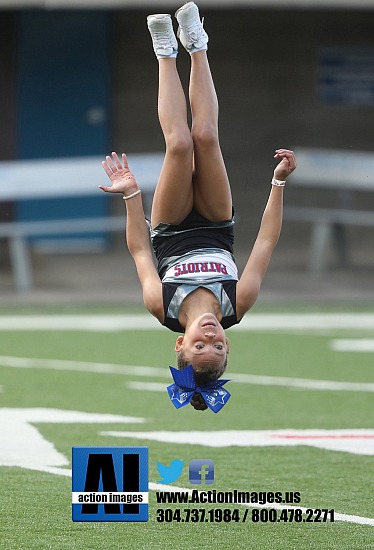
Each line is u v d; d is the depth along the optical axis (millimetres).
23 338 53219
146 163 70188
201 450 27406
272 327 57781
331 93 85688
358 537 19734
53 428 30250
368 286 72500
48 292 70188
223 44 85125
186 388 19906
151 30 21344
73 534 19766
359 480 24219
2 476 24281
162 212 20797
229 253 20891
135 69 84062
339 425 31406
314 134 85625
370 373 42625
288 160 20750
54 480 23922
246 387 39156
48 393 37312
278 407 34781
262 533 20062
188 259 20469
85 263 78562
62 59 83562
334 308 66000
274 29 85312
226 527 20500
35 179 70188
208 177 20750
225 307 20078
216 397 19969
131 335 54781
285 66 85375
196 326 19734
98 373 42344
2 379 40625
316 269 75688
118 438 28797
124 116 84125
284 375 42062
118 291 71062
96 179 70500
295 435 29656
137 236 21016
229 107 85250
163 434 29578
